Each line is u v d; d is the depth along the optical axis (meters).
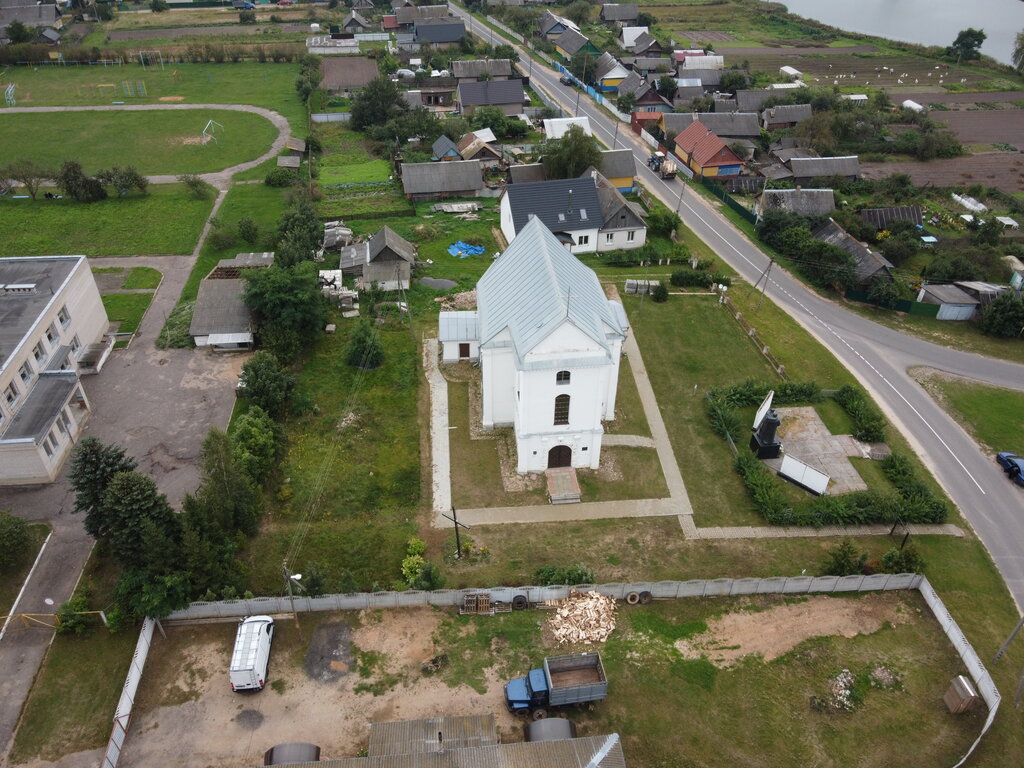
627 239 88.31
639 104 130.75
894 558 45.84
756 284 81.19
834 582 44.84
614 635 42.12
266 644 39.72
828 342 71.50
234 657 38.09
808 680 39.81
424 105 132.88
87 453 40.56
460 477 53.84
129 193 97.44
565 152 95.75
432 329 70.31
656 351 68.69
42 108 128.75
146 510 40.00
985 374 67.38
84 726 37.00
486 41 175.75
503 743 36.16
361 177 106.12
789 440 58.06
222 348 66.44
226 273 72.38
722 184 104.56
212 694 38.41
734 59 165.25
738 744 36.72
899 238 86.75
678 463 55.75
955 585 46.41
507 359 54.75
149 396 60.53
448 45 162.88
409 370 64.50
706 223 96.06
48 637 41.38
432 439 57.25
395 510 50.91
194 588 41.69
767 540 49.44
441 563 47.00
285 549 47.53
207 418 58.19
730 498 52.72
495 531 49.56
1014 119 130.75
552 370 49.19
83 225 88.75
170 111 129.25
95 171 104.62
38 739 36.41
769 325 73.56
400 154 110.00
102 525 41.31
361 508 50.94
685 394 63.09
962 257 81.56
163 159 109.62
